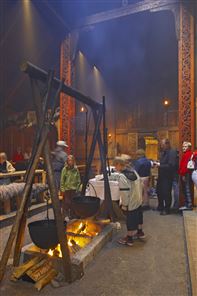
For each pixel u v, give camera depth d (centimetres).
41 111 334
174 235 495
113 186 574
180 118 733
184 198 679
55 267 333
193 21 724
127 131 1440
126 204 439
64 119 895
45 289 304
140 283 318
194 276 312
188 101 727
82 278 330
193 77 723
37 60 1191
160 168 666
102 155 519
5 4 891
